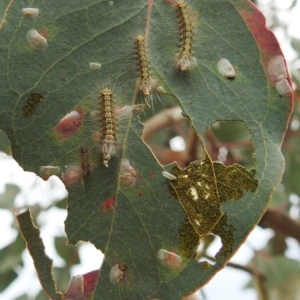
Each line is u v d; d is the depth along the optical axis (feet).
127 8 0.56
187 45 0.55
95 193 0.53
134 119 0.54
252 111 0.54
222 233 0.52
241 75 0.54
